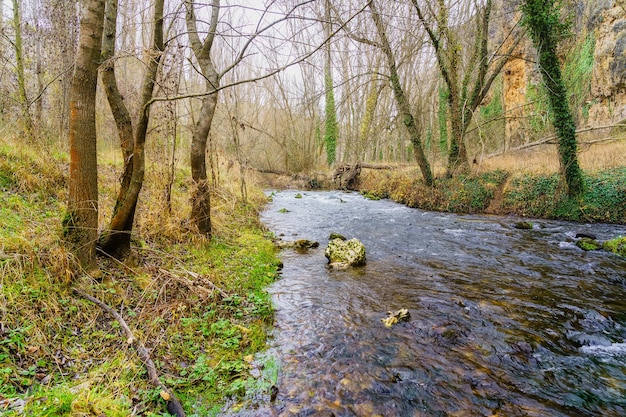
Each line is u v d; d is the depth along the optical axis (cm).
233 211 1070
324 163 3362
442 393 362
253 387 355
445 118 2850
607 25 2077
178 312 459
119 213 517
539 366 412
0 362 295
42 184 638
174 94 690
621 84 1989
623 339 475
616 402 353
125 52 523
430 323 507
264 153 2847
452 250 923
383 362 413
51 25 865
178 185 1055
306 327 493
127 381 321
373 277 705
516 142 2680
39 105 853
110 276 477
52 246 444
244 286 586
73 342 354
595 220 1266
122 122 516
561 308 565
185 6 609
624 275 717
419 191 1778
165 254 613
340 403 341
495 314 541
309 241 945
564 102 1320
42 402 263
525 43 2562
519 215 1459
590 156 1611
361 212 1565
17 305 352
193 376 356
